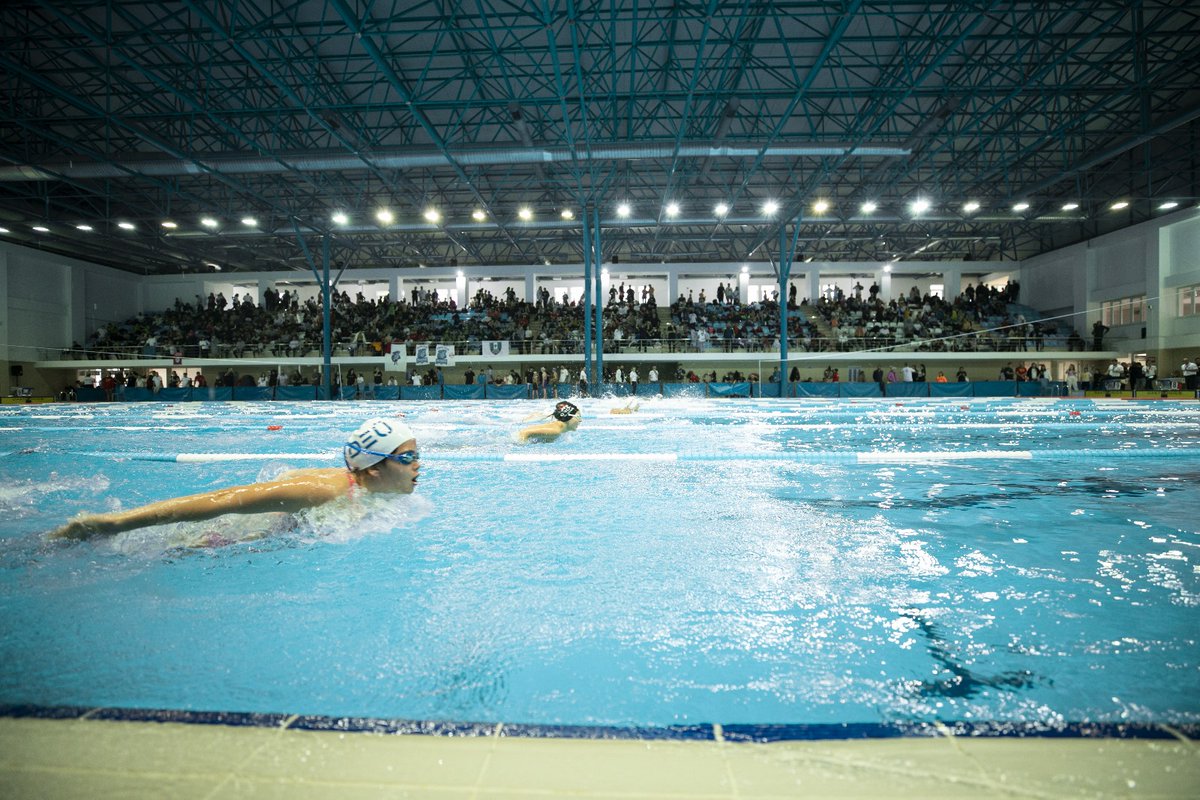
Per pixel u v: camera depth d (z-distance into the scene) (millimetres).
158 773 825
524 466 4605
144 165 16469
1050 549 2209
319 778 818
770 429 8312
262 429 9125
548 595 1697
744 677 1185
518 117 14891
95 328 28688
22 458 5297
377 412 14320
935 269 30516
